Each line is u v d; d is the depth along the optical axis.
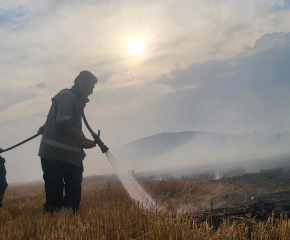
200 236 3.07
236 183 6.59
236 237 3.04
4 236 3.45
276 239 3.00
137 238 3.33
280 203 4.51
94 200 5.96
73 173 4.97
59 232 3.38
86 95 5.20
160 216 3.91
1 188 5.79
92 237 3.31
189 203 5.32
